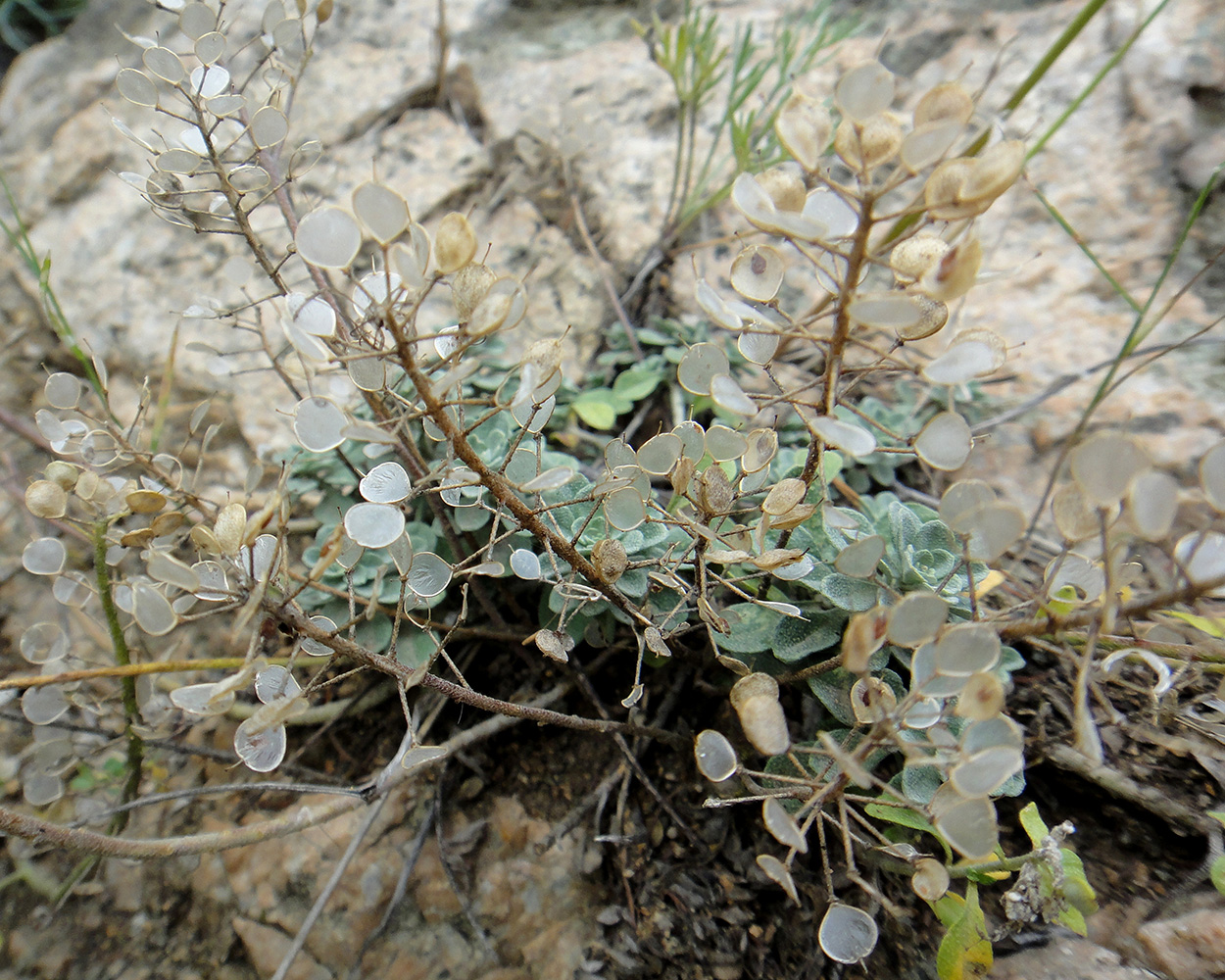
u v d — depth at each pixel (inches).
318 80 8.6
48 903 5.4
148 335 7.7
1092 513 2.8
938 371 2.8
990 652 2.6
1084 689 2.7
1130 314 6.6
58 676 4.0
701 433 3.7
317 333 3.1
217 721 6.0
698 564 3.8
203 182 5.2
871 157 2.6
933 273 2.5
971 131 4.7
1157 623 3.2
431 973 4.8
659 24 7.1
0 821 3.0
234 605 3.0
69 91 9.0
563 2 9.3
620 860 4.9
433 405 3.0
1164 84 7.1
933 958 4.2
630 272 7.8
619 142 8.3
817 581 4.1
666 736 4.7
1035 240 7.1
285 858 5.2
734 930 4.6
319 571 2.9
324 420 2.9
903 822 3.7
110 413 4.3
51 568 4.1
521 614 5.3
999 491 6.1
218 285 7.8
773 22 8.7
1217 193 6.7
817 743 4.2
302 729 5.8
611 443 3.6
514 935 4.9
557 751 5.5
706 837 4.9
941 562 4.4
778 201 3.0
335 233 2.6
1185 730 4.4
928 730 3.0
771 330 3.0
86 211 8.3
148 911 5.3
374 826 5.3
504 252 7.9
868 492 6.2
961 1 8.1
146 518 7.0
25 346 8.0
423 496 5.2
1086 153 7.2
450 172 8.2
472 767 5.4
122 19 9.7
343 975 4.8
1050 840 3.5
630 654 5.4
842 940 3.0
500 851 5.2
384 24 9.0
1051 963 3.9
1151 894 4.1
